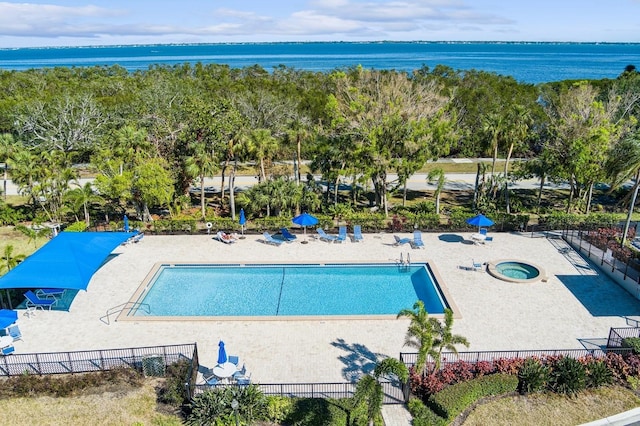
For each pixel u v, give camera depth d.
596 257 30.12
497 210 41.34
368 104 38.16
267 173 45.34
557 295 26.56
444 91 67.44
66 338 22.91
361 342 22.53
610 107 43.16
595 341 22.50
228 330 23.59
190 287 28.31
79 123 58.31
